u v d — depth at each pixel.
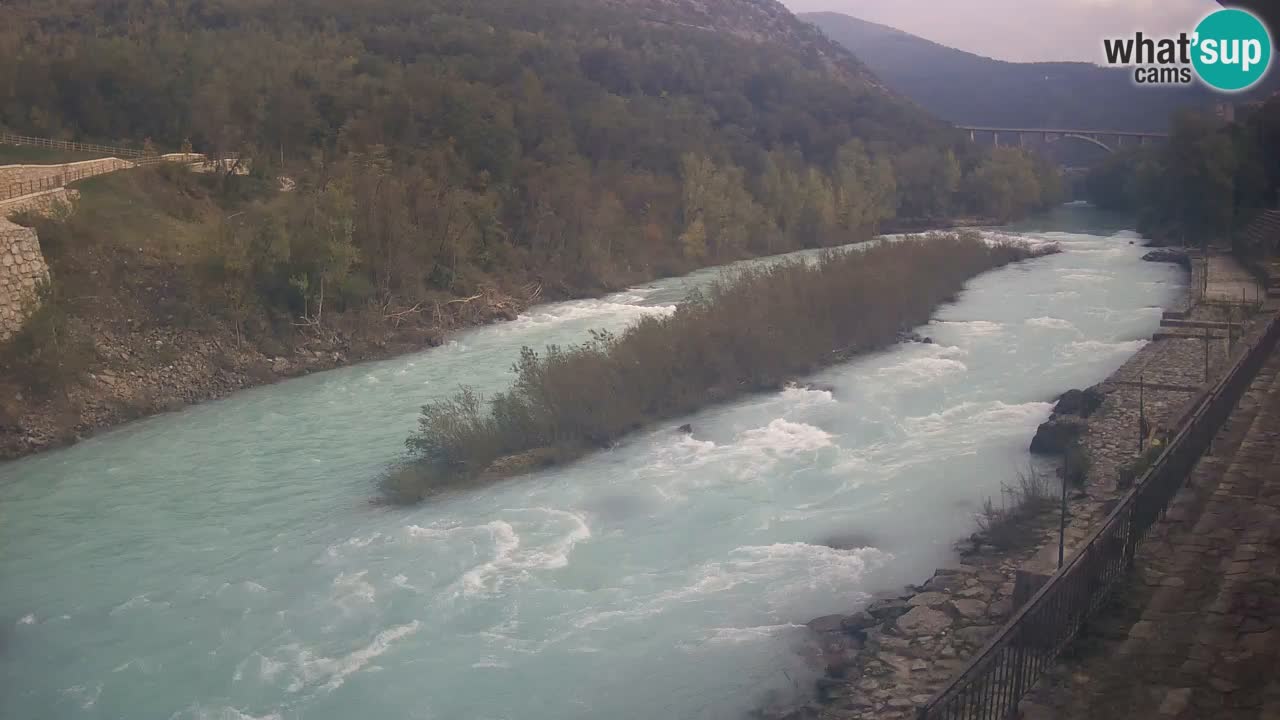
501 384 49.47
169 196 65.69
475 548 27.88
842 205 121.62
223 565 27.98
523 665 21.33
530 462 35.09
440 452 36.47
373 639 22.97
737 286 52.44
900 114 168.88
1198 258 82.38
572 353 40.84
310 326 57.19
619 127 111.56
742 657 20.70
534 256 80.69
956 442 34.53
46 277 47.22
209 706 20.58
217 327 53.56
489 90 104.75
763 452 34.91
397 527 30.05
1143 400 35.41
